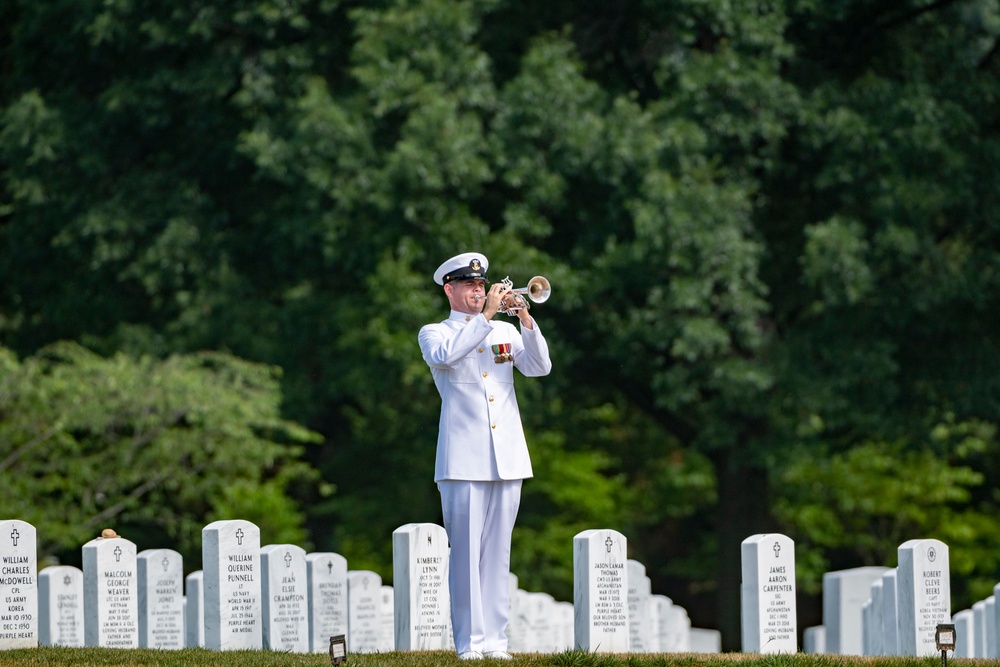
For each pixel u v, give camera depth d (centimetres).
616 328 3603
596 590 1744
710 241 3312
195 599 2217
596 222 3641
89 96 4050
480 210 3803
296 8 3666
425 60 3503
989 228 3709
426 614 1839
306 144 3494
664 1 3531
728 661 1552
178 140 4047
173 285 3875
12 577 1712
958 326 3728
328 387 3959
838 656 1642
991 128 3784
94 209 3831
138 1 3741
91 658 1585
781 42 3466
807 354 3547
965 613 2372
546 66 3509
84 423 3319
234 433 3419
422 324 3488
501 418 1473
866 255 3538
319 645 2019
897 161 3488
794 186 3800
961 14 4012
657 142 3400
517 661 1453
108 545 1888
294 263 4000
